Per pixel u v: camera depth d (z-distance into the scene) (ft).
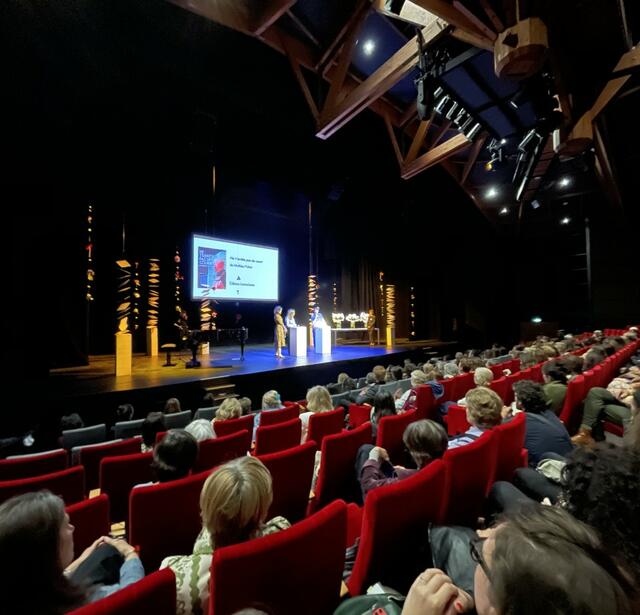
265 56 23.82
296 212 40.63
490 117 18.57
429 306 56.29
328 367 28.68
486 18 13.60
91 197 24.40
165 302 37.17
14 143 19.06
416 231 46.62
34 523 2.79
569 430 11.33
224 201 33.68
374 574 4.22
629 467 2.57
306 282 49.16
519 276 57.26
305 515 7.68
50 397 16.42
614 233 46.19
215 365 26.78
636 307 44.80
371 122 31.58
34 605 2.68
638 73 16.10
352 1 19.88
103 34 18.65
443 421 13.15
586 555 1.55
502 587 1.53
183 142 26.08
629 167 38.04
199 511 5.63
